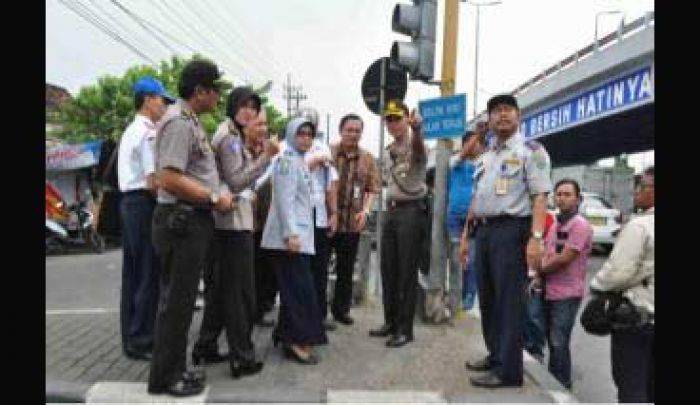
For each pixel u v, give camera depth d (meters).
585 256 6.22
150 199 5.80
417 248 6.61
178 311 4.79
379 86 8.38
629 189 35.75
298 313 5.87
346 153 7.54
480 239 5.54
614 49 19.92
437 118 7.87
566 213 6.20
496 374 5.36
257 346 6.45
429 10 7.93
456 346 6.59
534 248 5.17
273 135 5.83
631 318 4.52
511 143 5.39
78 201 20.66
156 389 4.82
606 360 7.59
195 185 4.70
